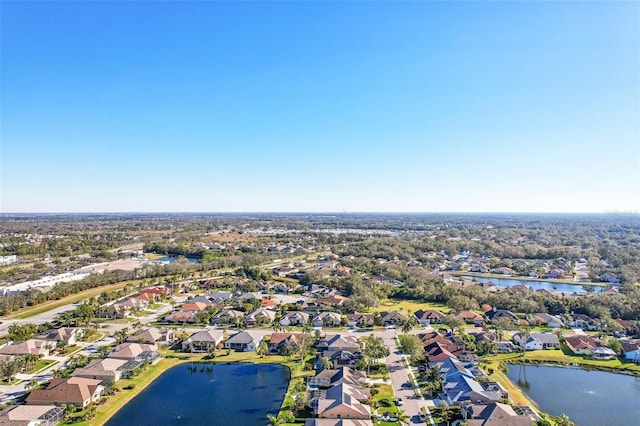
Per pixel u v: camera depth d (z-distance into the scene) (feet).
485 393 280.31
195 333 410.31
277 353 380.78
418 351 351.46
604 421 265.75
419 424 251.60
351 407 256.93
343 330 450.30
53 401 272.72
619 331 435.94
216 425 258.16
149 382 320.29
